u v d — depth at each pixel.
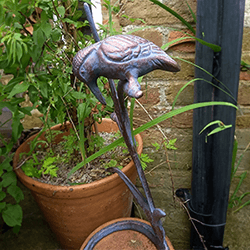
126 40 0.37
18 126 0.70
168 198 1.01
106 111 0.76
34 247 0.95
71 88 0.65
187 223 1.03
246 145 0.97
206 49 0.66
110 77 0.39
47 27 0.54
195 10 0.72
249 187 1.03
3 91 0.60
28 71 0.62
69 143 0.79
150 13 0.75
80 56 0.40
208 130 0.75
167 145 0.80
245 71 0.82
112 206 0.76
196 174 0.83
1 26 0.52
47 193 0.66
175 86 0.82
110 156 0.84
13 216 0.74
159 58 0.36
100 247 0.67
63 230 0.79
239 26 0.61
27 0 0.50
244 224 1.01
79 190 0.65
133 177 0.79
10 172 0.74
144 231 0.70
